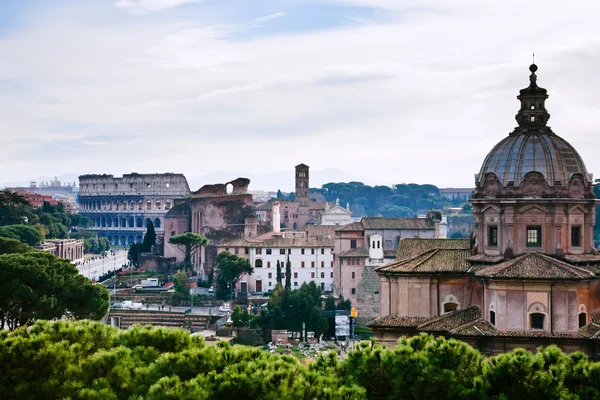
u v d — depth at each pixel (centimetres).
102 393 7431
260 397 7131
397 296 12581
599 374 7838
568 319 10969
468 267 12294
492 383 8038
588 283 11181
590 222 11981
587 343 10900
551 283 10925
